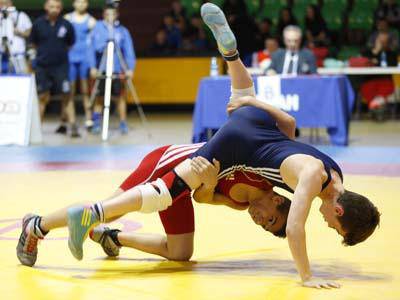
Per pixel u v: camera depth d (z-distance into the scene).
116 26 14.31
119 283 4.89
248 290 4.71
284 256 5.70
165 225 5.54
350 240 4.89
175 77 19.02
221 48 5.30
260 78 12.59
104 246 5.67
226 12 18.20
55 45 13.97
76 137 14.30
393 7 19.14
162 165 5.38
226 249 5.95
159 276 5.09
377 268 5.31
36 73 14.07
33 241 5.30
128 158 11.47
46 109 19.50
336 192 4.88
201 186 5.26
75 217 4.93
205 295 4.61
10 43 14.36
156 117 18.20
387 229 6.57
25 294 4.62
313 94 12.56
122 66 13.99
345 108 12.83
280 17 18.94
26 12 20.30
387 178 9.40
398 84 17.78
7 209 7.65
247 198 5.32
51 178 9.58
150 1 21.27
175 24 19.38
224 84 12.36
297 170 4.79
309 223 6.84
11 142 13.12
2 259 5.54
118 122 17.03
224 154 5.04
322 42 18.30
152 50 19.20
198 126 12.55
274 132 5.12
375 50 16.80
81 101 19.53
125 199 4.98
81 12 15.76
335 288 4.75
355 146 12.79
